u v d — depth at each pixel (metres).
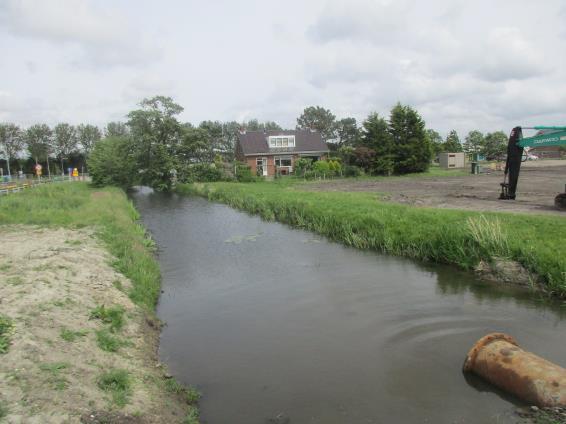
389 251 13.27
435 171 50.84
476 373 5.84
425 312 8.33
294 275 11.26
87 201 23.72
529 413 4.93
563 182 29.86
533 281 9.61
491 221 13.03
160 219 22.45
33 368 4.62
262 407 5.40
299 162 47.97
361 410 5.25
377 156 48.03
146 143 41.53
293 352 6.86
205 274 11.70
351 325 7.82
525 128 19.52
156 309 9.12
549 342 6.94
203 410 5.36
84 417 4.09
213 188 34.78
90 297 7.42
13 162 76.00
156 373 5.85
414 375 6.01
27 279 7.69
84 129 89.12
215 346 7.20
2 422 3.67
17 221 15.61
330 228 16.45
